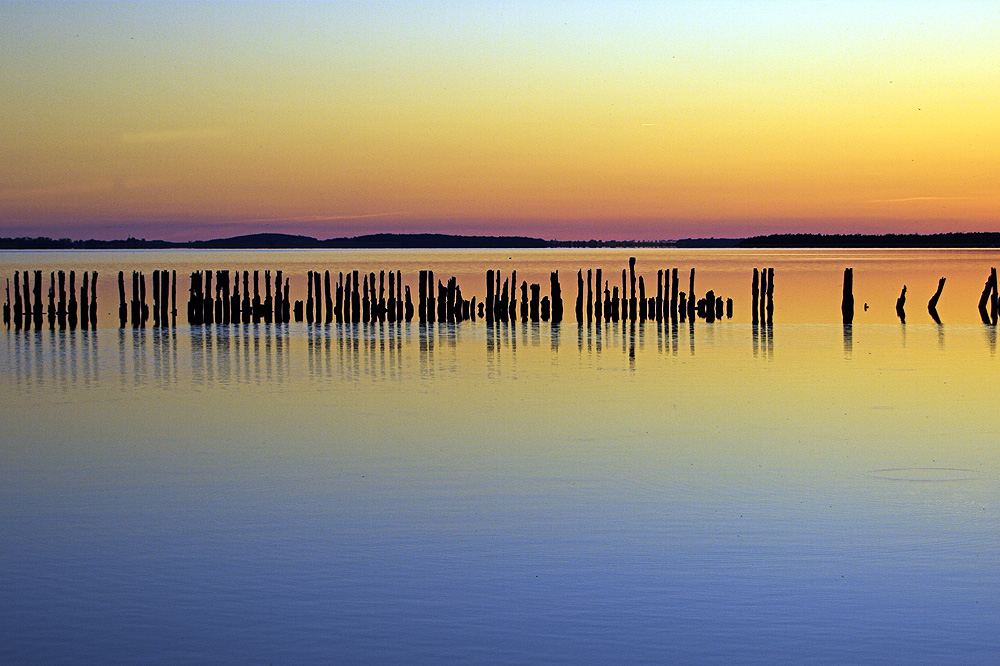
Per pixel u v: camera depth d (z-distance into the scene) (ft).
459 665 31.24
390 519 44.62
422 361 98.27
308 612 34.86
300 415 69.31
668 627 33.55
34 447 59.52
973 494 48.32
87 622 34.22
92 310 132.36
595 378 85.87
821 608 34.91
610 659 31.53
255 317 138.72
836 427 63.98
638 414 68.74
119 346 112.57
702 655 31.73
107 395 78.59
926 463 54.34
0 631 33.63
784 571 38.17
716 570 38.29
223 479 51.67
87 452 58.08
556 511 45.70
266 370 92.58
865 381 83.51
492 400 74.95
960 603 35.29
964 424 64.85
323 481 51.11
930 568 38.45
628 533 42.55
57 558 39.99
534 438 61.05
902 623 33.78
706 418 67.15
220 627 33.78
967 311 160.66
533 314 141.49
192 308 137.18
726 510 45.73
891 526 43.34
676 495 48.19
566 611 34.76
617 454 56.65
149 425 66.03
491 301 139.44
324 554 40.19
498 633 33.19
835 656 31.65
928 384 81.71
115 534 42.83
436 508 46.26
